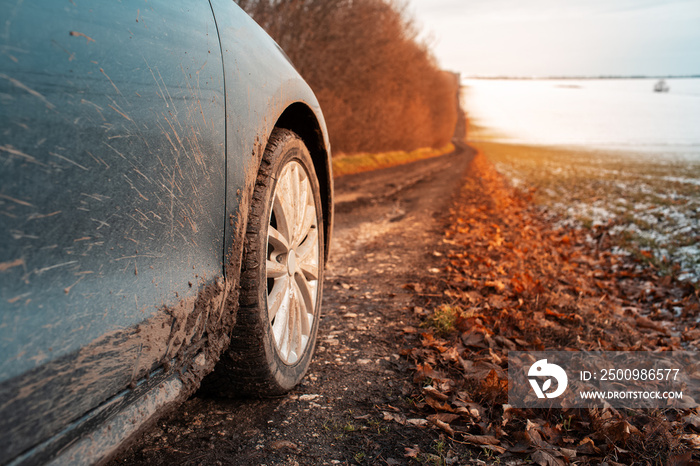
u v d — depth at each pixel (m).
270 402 1.73
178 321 1.01
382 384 1.96
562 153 47.69
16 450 0.63
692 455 1.56
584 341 2.59
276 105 1.53
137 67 0.89
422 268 4.18
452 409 1.73
